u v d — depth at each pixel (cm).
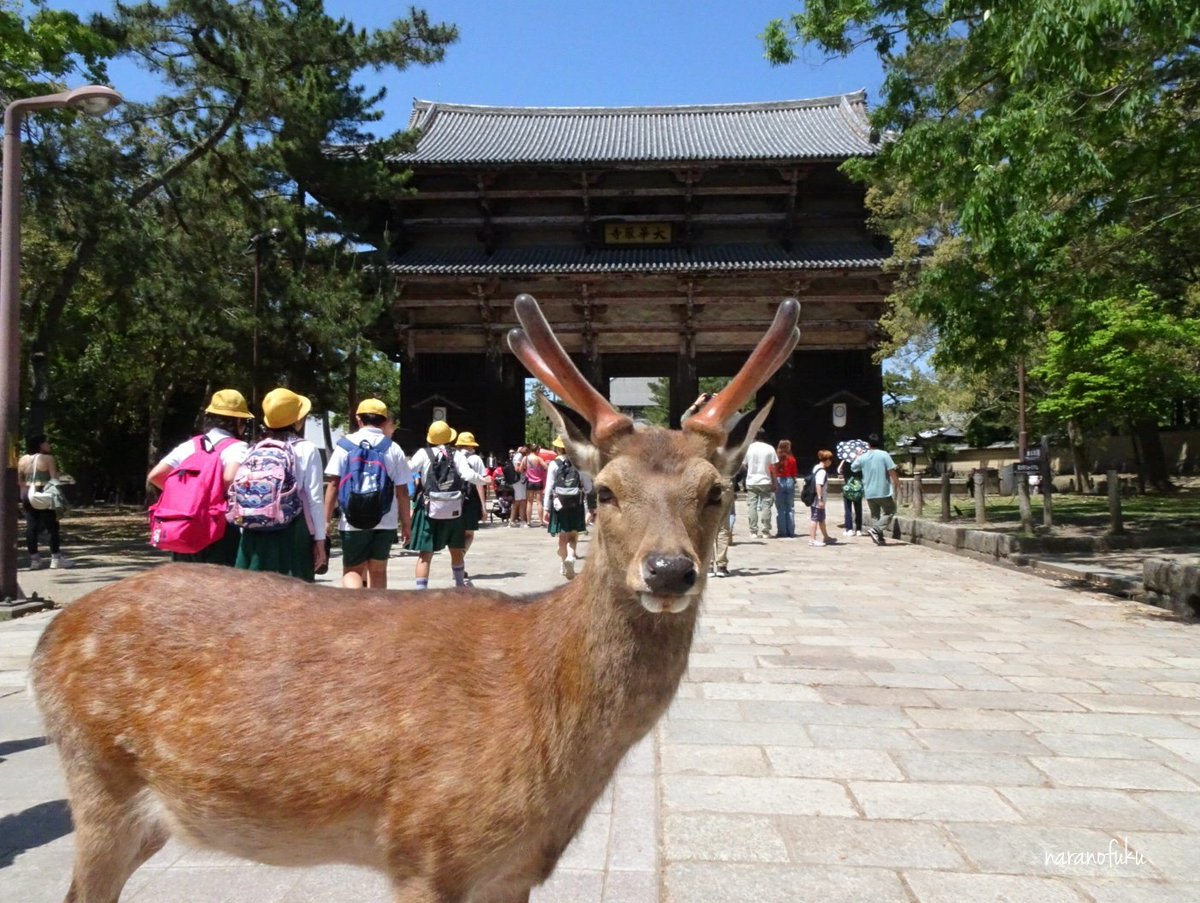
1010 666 661
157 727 230
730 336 2902
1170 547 1279
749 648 721
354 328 1944
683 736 498
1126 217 1099
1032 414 2803
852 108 3231
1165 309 1959
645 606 207
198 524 496
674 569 202
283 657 231
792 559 1355
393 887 220
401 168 2720
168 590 252
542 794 219
